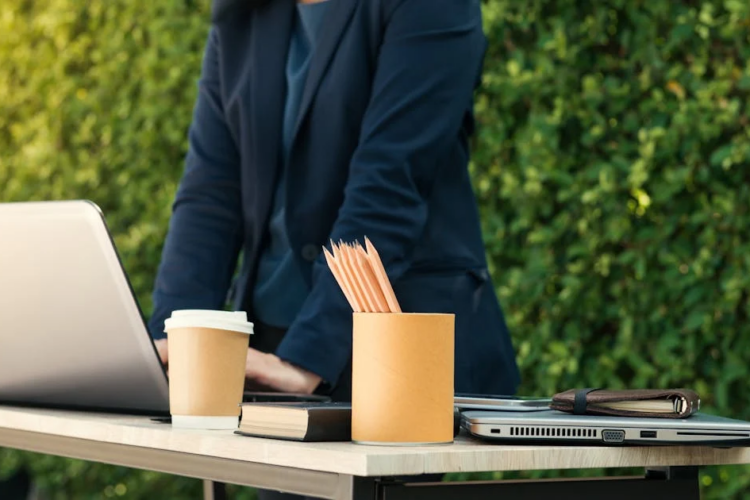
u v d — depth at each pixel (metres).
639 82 3.52
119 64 5.21
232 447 1.51
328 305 2.16
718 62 3.42
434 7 2.34
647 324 3.51
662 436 1.55
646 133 3.46
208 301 2.54
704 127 3.36
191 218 2.61
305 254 2.43
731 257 3.37
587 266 3.59
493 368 2.45
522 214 3.71
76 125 5.46
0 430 2.08
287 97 2.49
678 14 3.45
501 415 1.59
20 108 5.71
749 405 3.39
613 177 3.50
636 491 1.63
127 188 5.14
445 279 2.39
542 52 3.67
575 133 3.63
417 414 1.48
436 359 1.50
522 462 1.45
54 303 1.99
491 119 3.81
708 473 3.48
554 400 1.69
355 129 2.41
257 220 2.50
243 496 4.50
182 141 4.91
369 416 1.48
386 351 1.48
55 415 1.96
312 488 1.40
